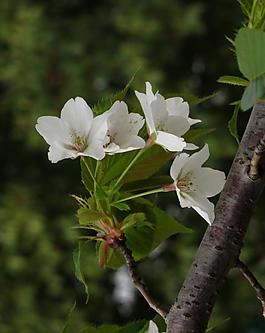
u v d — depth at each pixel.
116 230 1.08
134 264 1.08
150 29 4.00
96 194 1.08
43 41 3.96
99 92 3.96
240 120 3.68
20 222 3.90
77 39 4.01
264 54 0.90
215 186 1.07
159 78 3.93
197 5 4.11
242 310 4.16
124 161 1.08
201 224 4.12
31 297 3.91
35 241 3.91
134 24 3.98
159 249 4.12
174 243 4.09
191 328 1.02
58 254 3.92
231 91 4.23
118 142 1.06
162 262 4.14
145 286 1.07
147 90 1.06
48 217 3.99
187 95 1.09
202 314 1.02
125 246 1.08
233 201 1.02
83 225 1.09
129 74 3.94
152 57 4.04
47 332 3.95
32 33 3.94
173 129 1.07
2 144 4.16
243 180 1.02
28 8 3.98
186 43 4.27
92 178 1.09
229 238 1.02
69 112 1.07
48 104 3.94
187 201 1.06
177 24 4.04
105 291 4.14
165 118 1.06
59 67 3.96
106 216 1.08
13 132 4.05
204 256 1.03
